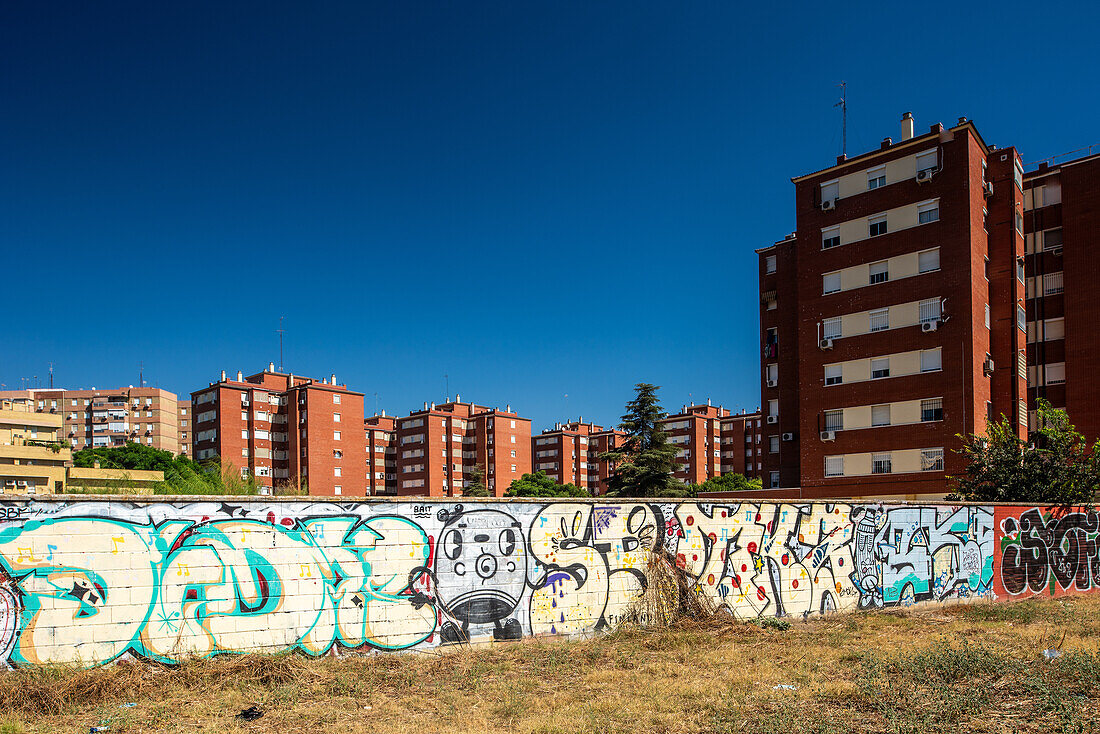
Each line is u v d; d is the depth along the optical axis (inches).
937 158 1486.2
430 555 444.1
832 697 333.7
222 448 3472.0
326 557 415.5
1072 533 725.9
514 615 466.3
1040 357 1480.1
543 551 481.1
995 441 884.0
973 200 1464.1
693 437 4404.5
